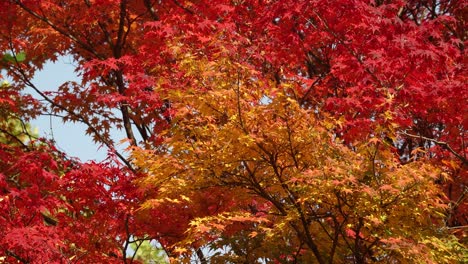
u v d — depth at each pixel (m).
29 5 12.98
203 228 7.48
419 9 13.28
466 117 9.30
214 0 11.45
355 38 10.02
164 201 8.23
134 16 13.75
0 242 7.80
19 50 13.69
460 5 12.56
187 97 8.06
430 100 9.14
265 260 8.64
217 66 8.09
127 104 11.55
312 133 7.70
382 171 7.70
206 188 8.47
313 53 11.86
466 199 9.55
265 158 8.04
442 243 7.55
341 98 10.00
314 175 7.31
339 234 8.38
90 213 10.35
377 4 12.34
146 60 10.88
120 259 9.32
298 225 8.35
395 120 8.57
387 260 7.75
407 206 7.47
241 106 7.97
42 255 8.05
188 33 9.95
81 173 8.73
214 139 8.02
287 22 10.35
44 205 8.45
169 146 8.21
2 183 8.53
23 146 12.52
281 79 11.48
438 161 9.55
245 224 8.87
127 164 11.34
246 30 11.19
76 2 13.33
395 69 9.21
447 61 10.08
